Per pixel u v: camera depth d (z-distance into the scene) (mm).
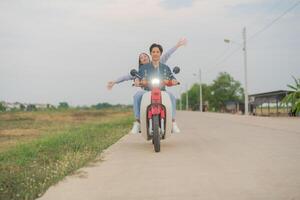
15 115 48938
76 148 11148
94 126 21547
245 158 8281
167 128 10055
